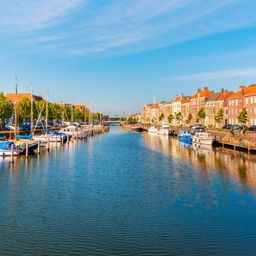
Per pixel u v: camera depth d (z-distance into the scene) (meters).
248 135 79.62
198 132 95.44
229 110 129.00
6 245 23.02
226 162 57.53
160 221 27.33
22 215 28.89
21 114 108.69
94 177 44.94
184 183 40.94
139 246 22.75
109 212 29.66
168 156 67.75
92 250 22.20
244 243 23.12
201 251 22.00
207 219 27.72
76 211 29.95
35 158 63.03
